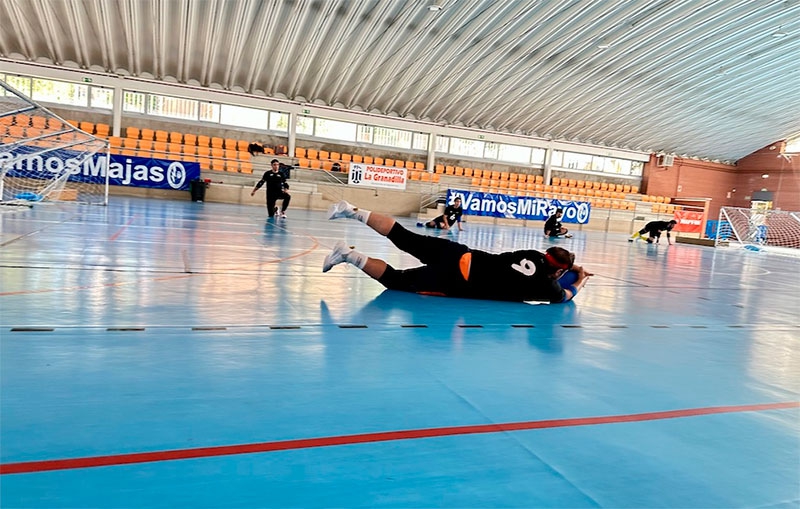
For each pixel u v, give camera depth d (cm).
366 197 2578
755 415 264
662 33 2134
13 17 1895
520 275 510
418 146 2958
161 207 1594
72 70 2172
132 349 295
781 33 2091
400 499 168
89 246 672
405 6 1961
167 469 175
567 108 2847
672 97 2745
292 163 2548
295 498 164
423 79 2469
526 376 301
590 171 3441
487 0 1942
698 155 3612
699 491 186
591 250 1409
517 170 3225
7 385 233
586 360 344
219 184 2253
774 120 3119
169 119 2431
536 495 176
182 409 222
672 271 997
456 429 223
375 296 505
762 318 558
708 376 327
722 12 1908
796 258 1845
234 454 188
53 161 1612
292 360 297
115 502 155
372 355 319
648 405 268
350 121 2677
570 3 1930
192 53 2194
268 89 2458
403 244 521
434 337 373
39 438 189
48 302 382
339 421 222
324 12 1983
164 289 458
